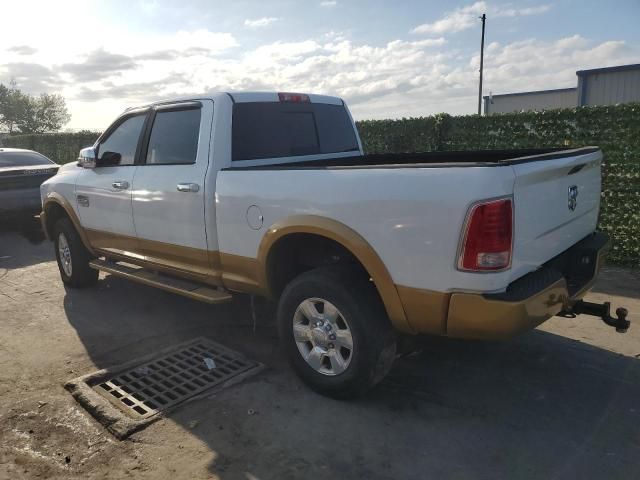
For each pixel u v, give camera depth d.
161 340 4.49
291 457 2.87
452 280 2.76
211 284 4.22
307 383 3.55
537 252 3.04
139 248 4.82
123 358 4.16
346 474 2.72
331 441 3.00
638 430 3.05
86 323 4.93
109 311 5.24
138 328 4.77
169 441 3.04
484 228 2.63
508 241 2.69
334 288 3.23
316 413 3.29
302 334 3.51
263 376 3.79
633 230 6.33
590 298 5.29
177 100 4.38
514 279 2.84
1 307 5.44
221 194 3.86
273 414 3.29
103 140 5.17
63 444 3.05
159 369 3.92
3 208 8.68
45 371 3.97
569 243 3.49
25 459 2.93
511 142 7.05
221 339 4.47
